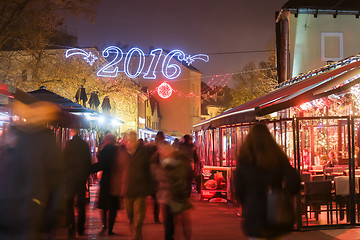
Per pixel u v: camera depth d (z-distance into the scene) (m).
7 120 11.97
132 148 7.59
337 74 10.07
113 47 22.64
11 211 4.67
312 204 9.13
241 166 4.47
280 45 21.80
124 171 7.66
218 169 13.55
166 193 6.99
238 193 4.49
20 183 4.75
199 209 11.89
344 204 9.72
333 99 13.41
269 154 4.36
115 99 34.19
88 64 29.14
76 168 7.62
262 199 4.30
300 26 20.94
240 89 42.25
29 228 4.74
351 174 9.17
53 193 5.54
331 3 20.77
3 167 4.75
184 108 69.25
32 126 5.09
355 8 20.55
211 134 17.36
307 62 20.88
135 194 7.32
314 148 14.57
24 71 24.97
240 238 7.94
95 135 21.09
